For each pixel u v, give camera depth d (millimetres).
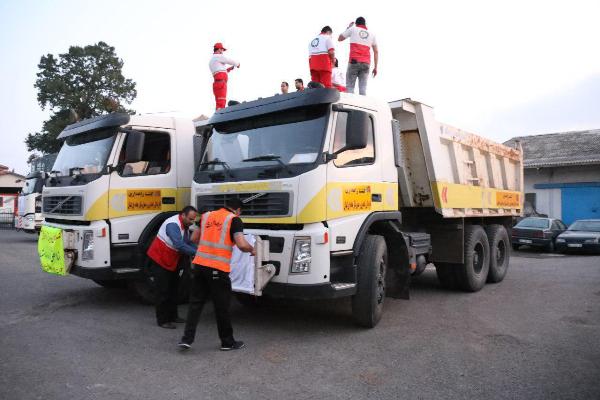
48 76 35938
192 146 8039
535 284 9781
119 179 7156
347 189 5738
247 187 5762
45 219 8211
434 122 7613
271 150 5832
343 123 5832
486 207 9453
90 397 3973
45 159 11977
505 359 4965
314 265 5285
